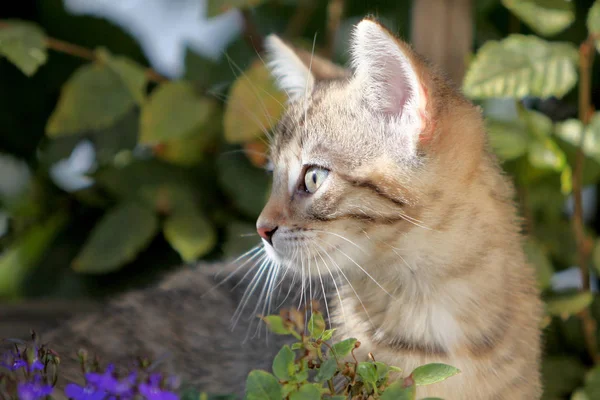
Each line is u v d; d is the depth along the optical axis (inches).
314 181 32.7
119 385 29.6
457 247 32.5
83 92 39.2
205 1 38.6
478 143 33.1
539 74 36.8
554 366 38.0
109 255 40.1
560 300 37.3
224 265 37.6
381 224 32.3
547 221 40.0
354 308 33.1
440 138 32.3
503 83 36.8
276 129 34.4
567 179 39.3
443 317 32.6
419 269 32.6
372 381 30.1
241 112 38.8
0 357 31.0
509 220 33.5
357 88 33.0
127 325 35.8
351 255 32.5
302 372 29.9
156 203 40.8
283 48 35.9
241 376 34.5
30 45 37.9
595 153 38.2
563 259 39.7
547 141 39.0
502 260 32.9
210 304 36.0
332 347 30.8
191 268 38.1
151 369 32.1
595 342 38.4
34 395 28.9
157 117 39.3
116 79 39.3
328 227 32.5
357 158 32.4
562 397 37.9
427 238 32.4
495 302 32.7
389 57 32.2
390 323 32.7
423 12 38.8
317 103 33.5
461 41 38.9
